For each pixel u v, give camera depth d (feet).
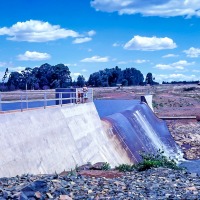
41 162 81.46
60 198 47.83
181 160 165.17
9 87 505.66
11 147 71.92
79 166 98.32
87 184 61.93
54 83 542.57
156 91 510.17
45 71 566.36
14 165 70.54
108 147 133.18
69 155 97.81
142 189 61.77
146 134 184.65
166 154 176.14
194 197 53.67
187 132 229.86
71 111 114.93
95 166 94.58
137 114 203.82
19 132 77.36
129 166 93.15
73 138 105.60
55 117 100.22
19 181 59.31
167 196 55.01
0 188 49.90
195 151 184.24
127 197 53.21
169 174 81.56
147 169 89.81
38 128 86.69
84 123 121.70
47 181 55.88
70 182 60.44
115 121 158.10
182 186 66.18
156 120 242.99
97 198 51.16
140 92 460.14
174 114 294.66
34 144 81.61
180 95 462.60
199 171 136.36
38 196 46.34
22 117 81.51
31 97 195.00
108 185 62.95
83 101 138.62
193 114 293.84
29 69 559.38
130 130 165.99
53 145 90.99
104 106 255.50
